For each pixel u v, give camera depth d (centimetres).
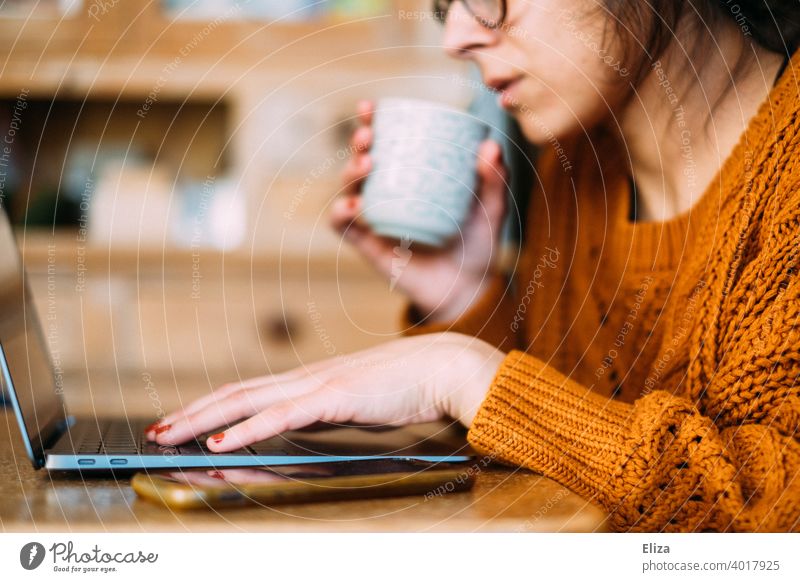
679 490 46
